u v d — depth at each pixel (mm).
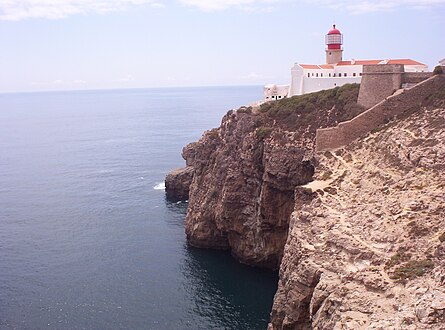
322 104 101812
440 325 37000
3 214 134375
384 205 59094
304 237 61031
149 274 92312
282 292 63062
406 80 92188
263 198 95812
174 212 132000
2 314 77875
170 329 73062
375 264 49906
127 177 180500
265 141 98938
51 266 96125
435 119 73000
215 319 76000
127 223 123000
